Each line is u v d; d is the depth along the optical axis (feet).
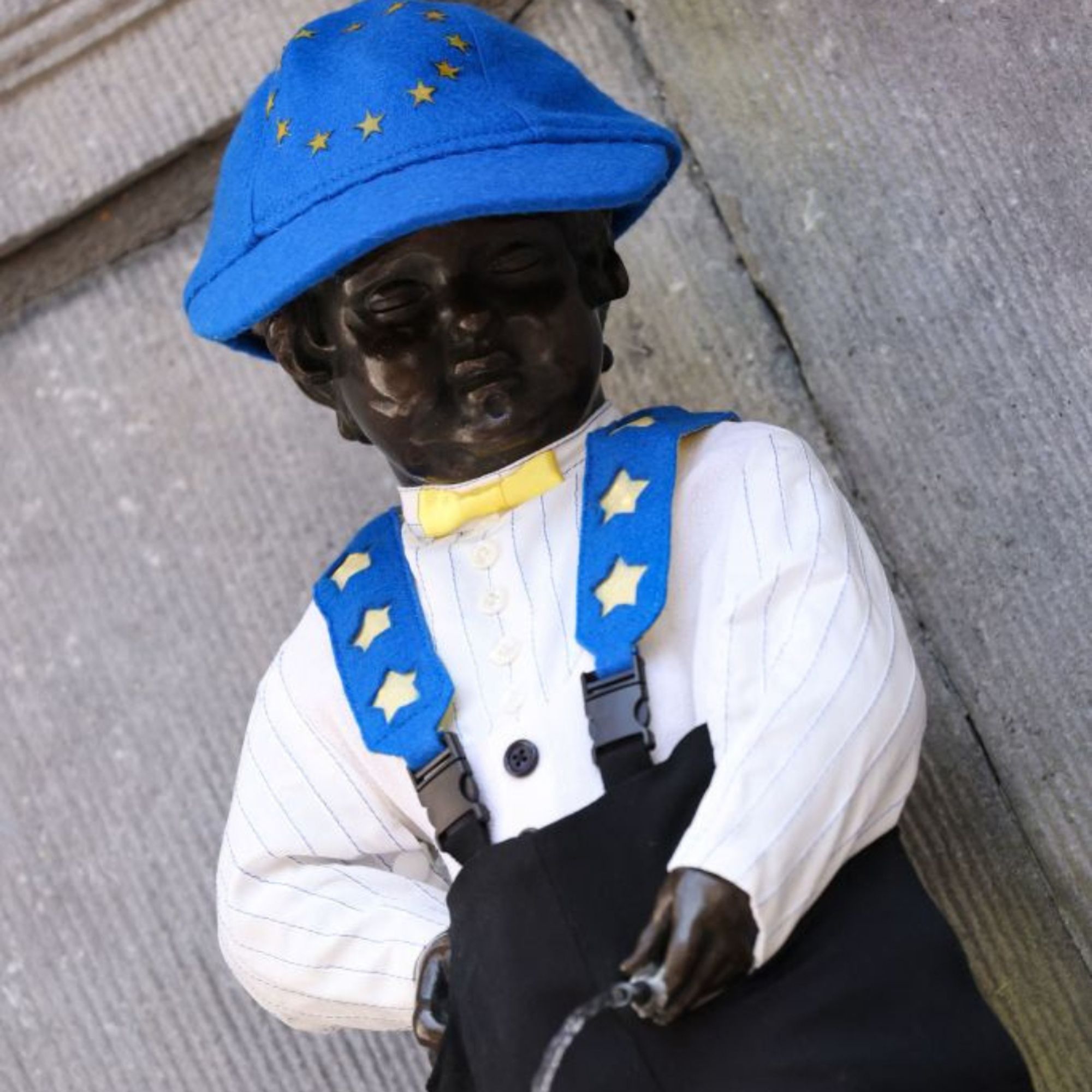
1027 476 4.51
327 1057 4.77
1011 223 4.53
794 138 4.63
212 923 4.80
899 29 4.58
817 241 4.61
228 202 4.13
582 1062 3.82
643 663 3.98
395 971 4.10
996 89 4.54
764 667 3.90
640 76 4.69
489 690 4.07
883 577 4.02
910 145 4.58
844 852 3.84
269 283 4.00
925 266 4.56
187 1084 4.80
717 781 3.83
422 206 3.92
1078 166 4.50
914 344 4.56
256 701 4.33
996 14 4.54
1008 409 4.52
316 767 4.23
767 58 4.64
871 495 4.57
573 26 4.71
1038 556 4.50
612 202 4.00
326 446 4.79
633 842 3.86
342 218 3.96
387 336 4.07
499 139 4.00
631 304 4.68
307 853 4.21
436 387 4.08
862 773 3.85
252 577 4.81
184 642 4.82
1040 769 4.49
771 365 4.63
